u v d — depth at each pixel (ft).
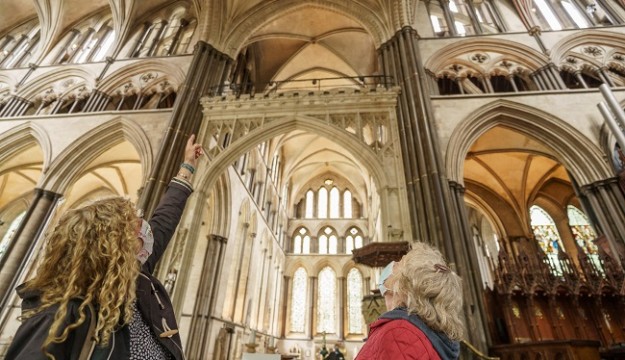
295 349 79.00
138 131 39.32
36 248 35.73
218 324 47.88
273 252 81.41
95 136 40.50
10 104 46.32
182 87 41.68
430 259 6.03
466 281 25.62
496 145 45.73
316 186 105.09
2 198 57.31
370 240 89.66
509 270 28.63
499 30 46.37
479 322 24.81
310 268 90.89
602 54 40.16
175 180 8.03
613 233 28.81
